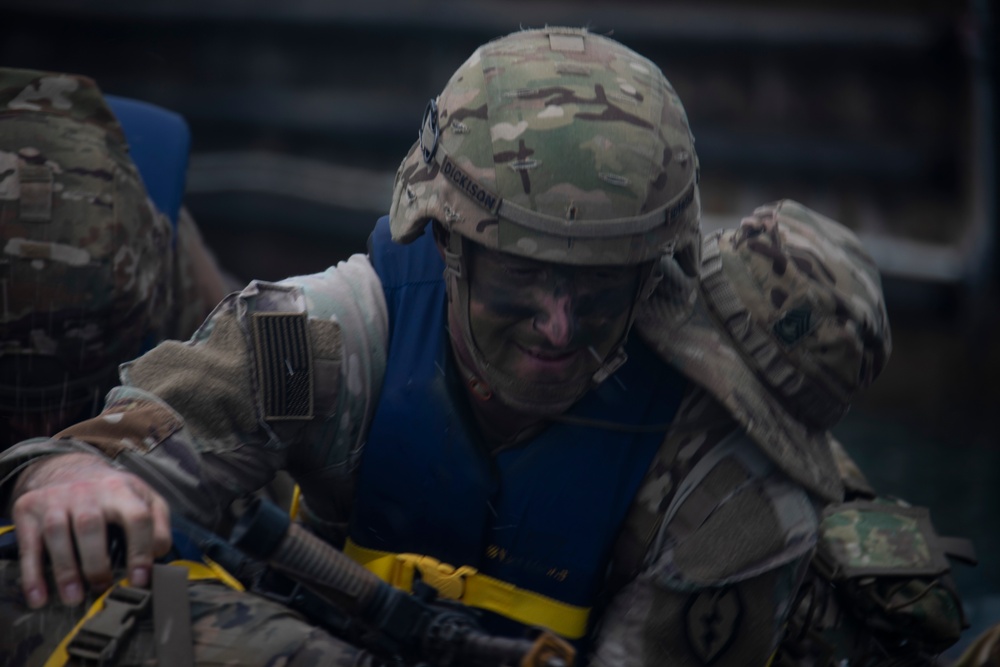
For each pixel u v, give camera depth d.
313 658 5.52
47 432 8.07
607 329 6.47
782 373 6.93
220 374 6.37
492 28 28.39
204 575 6.16
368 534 7.14
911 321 27.45
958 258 26.64
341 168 28.05
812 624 9.02
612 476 6.86
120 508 5.45
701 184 27.64
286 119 28.06
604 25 28.42
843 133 27.83
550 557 6.93
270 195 27.62
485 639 5.54
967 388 26.91
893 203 27.70
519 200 6.17
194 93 27.89
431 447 6.84
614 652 7.01
